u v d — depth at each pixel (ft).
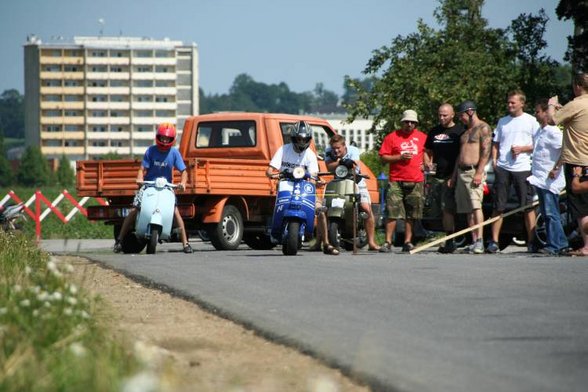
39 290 66.13
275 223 129.39
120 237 146.51
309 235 130.41
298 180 129.49
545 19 309.01
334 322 65.57
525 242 169.68
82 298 69.00
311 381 49.83
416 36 310.86
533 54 308.19
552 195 121.29
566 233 139.03
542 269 98.73
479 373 48.73
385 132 306.96
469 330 61.16
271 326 64.85
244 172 159.84
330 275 95.61
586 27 306.55
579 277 90.68
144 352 48.49
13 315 56.90
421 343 57.00
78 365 44.27
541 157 121.80
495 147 131.13
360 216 141.08
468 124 130.72
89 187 159.43
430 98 293.84
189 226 157.58
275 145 169.89
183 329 66.69
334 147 137.08
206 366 54.39
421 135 134.62
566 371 48.91
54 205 267.59
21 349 47.88
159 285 89.92
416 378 48.01
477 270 98.73
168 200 139.95
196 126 174.60
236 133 171.83
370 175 174.19
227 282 90.79
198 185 151.74
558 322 63.93
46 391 41.11
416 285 85.51
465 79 299.38
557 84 309.83
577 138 115.85
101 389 40.81
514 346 55.67
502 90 299.79
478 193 130.21
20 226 230.89
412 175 134.51
